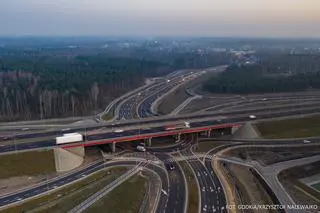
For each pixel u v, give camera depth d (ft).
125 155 606.55
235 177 537.65
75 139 575.79
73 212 403.95
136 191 467.52
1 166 499.10
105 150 627.05
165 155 613.11
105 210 411.75
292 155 621.72
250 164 584.40
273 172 552.00
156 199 450.30
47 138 602.85
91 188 471.62
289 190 501.56
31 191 460.96
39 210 408.67
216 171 550.77
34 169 511.40
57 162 533.55
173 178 518.78
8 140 593.83
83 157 585.63
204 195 469.57
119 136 625.82
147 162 578.25
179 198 455.22
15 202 429.38
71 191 464.24
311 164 586.04
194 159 598.34
